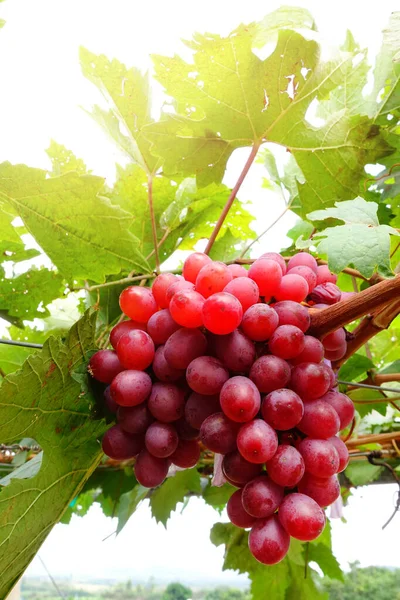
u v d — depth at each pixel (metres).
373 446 0.61
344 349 0.31
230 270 0.29
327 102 0.44
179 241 0.49
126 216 0.34
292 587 0.60
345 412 0.28
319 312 0.28
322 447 0.25
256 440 0.24
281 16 0.36
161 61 0.35
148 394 0.28
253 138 0.38
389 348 0.57
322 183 0.41
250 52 0.35
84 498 0.68
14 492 0.27
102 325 0.43
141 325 0.30
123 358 0.28
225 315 0.24
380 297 0.27
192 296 0.26
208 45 0.34
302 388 0.26
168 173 0.38
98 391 0.31
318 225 0.40
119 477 0.55
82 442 0.32
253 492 0.25
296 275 0.29
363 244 0.28
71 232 0.35
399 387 0.48
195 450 0.31
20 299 0.43
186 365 0.27
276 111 0.37
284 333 0.26
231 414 0.24
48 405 0.29
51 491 0.30
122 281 0.40
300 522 0.24
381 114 0.43
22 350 0.50
